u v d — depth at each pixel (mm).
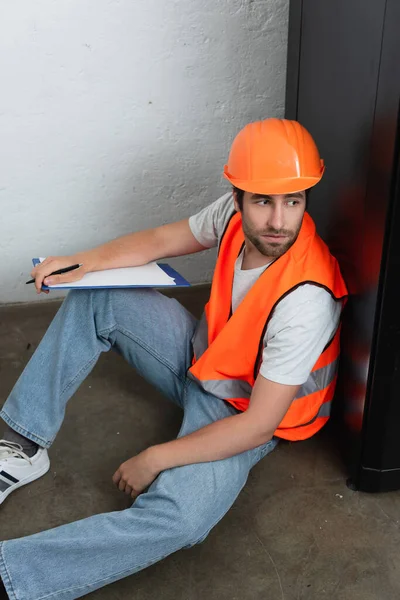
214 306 1434
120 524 1193
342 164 1391
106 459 1613
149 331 1493
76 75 1887
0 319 2160
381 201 1213
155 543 1201
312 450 1626
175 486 1235
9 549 1159
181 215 2172
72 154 1992
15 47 1812
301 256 1291
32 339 2072
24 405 1460
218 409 1426
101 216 2109
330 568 1326
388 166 1174
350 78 1312
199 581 1305
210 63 1959
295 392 1269
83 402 1815
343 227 1413
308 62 1534
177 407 1803
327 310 1281
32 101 1893
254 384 1290
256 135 1239
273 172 1214
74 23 1816
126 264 1540
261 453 1433
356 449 1466
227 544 1381
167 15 1862
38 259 1522
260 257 1343
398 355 1306
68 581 1185
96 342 1474
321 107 1483
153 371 1542
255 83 2021
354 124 1311
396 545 1375
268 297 1288
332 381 1486
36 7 1773
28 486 1523
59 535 1178
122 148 2020
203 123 2043
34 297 2197
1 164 1960
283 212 1218
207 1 1868
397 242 1200
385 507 1468
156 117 1998
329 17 1389
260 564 1337
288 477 1548
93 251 1544
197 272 2293
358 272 1349
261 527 1419
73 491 1514
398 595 1271
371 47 1211
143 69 1920
